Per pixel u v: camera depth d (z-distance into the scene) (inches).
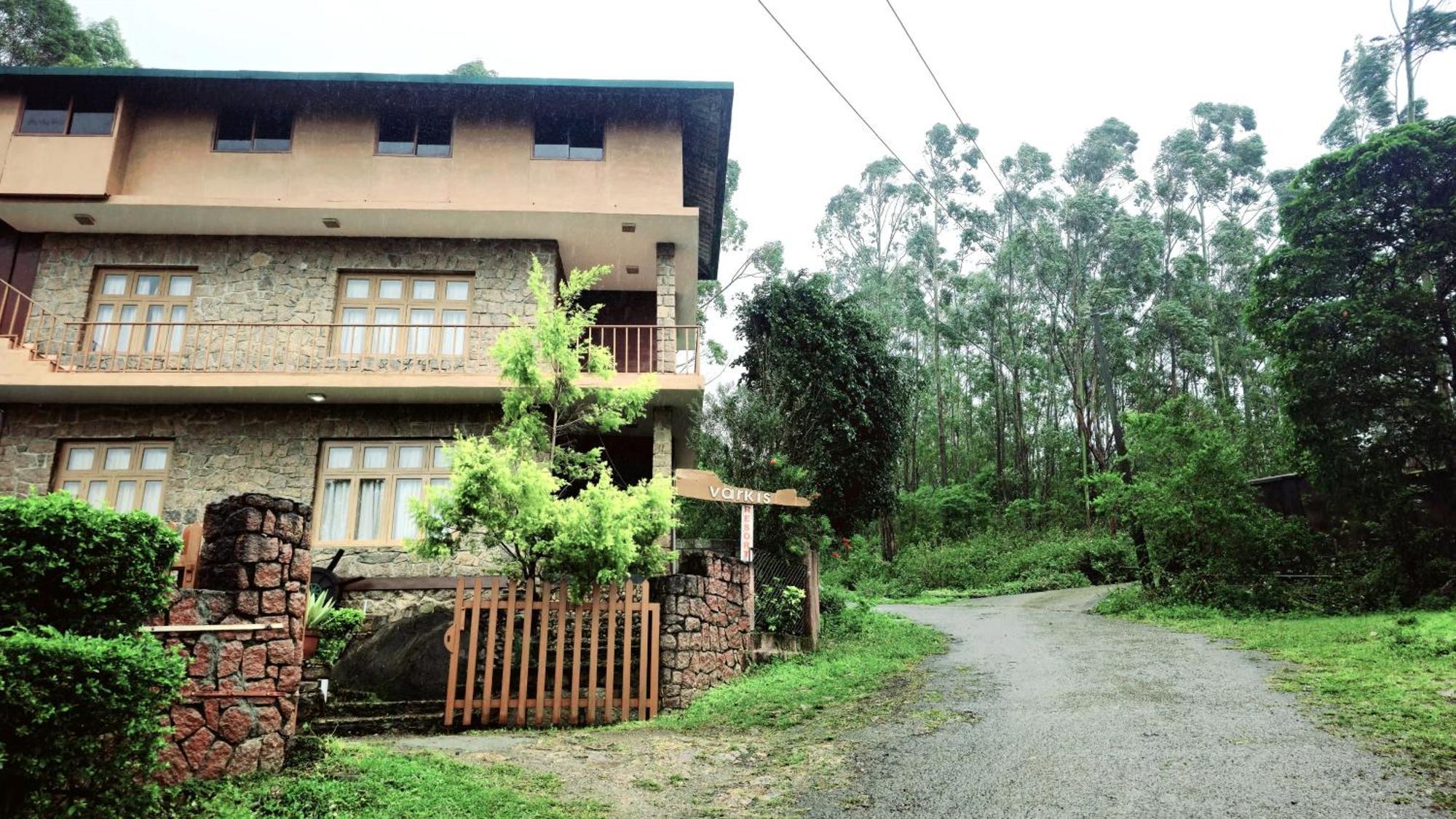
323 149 536.4
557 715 310.7
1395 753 225.5
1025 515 1406.3
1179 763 226.1
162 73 512.7
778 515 510.3
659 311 555.5
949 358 1827.0
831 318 636.1
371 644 357.7
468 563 483.5
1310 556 617.9
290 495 496.7
